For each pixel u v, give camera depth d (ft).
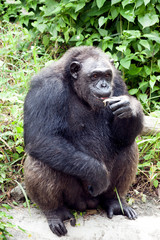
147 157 45.24
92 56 36.52
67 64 36.94
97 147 37.22
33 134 35.17
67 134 36.50
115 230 36.17
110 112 37.78
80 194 37.81
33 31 60.54
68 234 35.55
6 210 38.50
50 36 59.67
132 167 38.29
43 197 36.09
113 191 38.99
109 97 35.50
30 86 37.55
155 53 54.19
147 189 43.96
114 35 56.75
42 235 35.24
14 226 33.86
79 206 38.27
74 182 36.52
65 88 36.32
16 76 51.62
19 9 62.90
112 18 54.85
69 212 37.35
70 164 34.22
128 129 36.17
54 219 36.19
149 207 40.96
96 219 38.01
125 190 39.52
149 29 55.21
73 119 36.70
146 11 53.78
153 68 55.31
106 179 35.45
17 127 42.98
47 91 35.55
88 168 34.30
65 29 57.72
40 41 61.16
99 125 37.58
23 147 44.45
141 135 47.91
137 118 35.83
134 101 37.27
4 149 43.91
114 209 38.81
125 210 38.75
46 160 34.45
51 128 35.06
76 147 36.86
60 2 58.59
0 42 59.98
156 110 51.42
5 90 50.08
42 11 60.29
